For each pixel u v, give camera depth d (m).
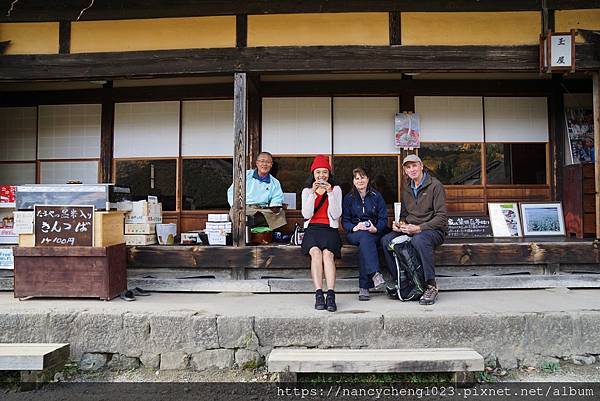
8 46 4.69
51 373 3.34
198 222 5.63
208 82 5.66
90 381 3.35
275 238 4.99
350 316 3.49
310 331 3.49
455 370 3.01
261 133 5.59
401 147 5.52
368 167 5.55
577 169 5.11
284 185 5.56
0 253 4.51
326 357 3.07
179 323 3.53
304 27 4.58
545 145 5.59
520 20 4.57
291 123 5.59
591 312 3.54
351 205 4.27
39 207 4.00
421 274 3.91
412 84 5.55
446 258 4.41
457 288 4.41
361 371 2.99
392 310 3.62
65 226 3.98
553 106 5.54
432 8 4.55
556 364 3.47
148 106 5.73
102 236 3.96
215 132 5.66
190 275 4.57
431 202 4.09
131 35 4.66
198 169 5.67
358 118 5.57
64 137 5.82
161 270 4.59
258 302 3.98
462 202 5.54
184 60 4.51
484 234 5.20
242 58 4.48
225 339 3.51
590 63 4.38
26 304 3.81
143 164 5.73
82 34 4.68
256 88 5.42
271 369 3.00
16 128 5.89
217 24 4.62
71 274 3.96
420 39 4.54
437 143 5.56
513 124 5.58
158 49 4.59
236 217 4.44
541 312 3.53
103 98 5.75
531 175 5.58
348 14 4.57
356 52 4.46
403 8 4.54
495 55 4.46
